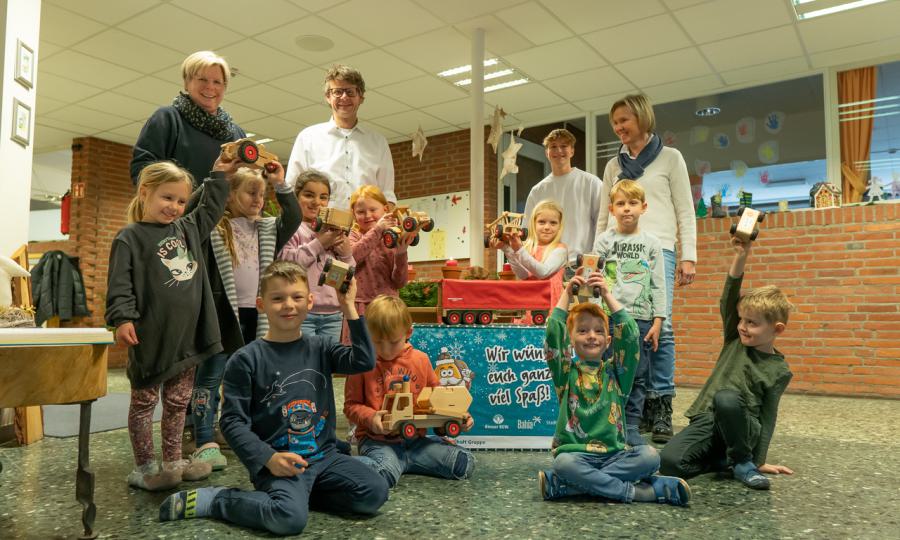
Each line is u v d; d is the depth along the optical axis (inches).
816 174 216.8
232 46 198.5
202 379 84.1
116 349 287.9
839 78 212.7
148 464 71.9
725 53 202.1
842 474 82.9
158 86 232.8
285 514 56.7
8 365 49.9
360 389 84.4
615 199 106.8
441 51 202.1
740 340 87.2
